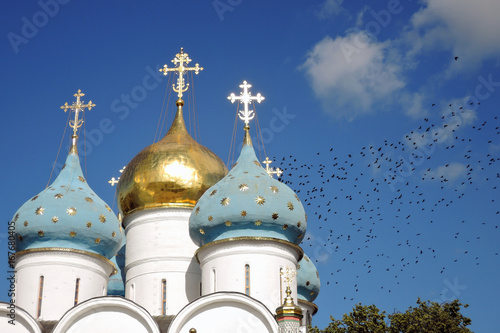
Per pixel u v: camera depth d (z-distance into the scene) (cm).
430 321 4403
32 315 4528
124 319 4256
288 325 4022
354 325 4409
